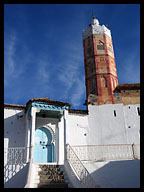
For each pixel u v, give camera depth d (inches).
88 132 697.0
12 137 588.1
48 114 654.5
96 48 835.4
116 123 698.8
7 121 601.3
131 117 707.4
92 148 658.8
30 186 371.9
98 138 683.4
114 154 642.2
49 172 441.7
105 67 799.1
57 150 608.4
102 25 884.6
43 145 628.4
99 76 783.7
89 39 869.2
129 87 755.4
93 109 733.3
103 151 650.8
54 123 663.8
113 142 669.3
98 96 749.3
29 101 568.1
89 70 817.5
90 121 714.8
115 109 722.2
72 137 666.8
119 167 445.7
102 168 464.8
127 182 422.0
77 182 389.7
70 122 687.7
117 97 741.3
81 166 433.7
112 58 840.9
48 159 617.9
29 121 600.1
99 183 451.2
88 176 382.0
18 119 617.6
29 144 556.1
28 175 392.5
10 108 619.8
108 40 867.4
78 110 721.0
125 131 683.4
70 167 442.0
